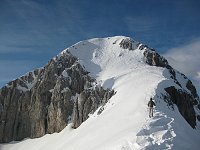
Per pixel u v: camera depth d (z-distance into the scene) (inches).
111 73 3870.6
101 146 1932.8
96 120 2780.5
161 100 2450.8
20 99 4591.5
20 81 4744.1
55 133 3917.3
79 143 2418.8
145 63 4045.3
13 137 4478.3
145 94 2514.8
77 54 4357.8
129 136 1827.0
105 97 3353.8
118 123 2255.2
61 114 3902.6
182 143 1804.9
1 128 4537.4
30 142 4158.5
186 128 2162.9
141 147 1662.2
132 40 4431.6
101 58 4244.6
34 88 4478.3
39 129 4210.1
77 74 4037.9
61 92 3996.1
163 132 1835.6
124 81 3373.5
